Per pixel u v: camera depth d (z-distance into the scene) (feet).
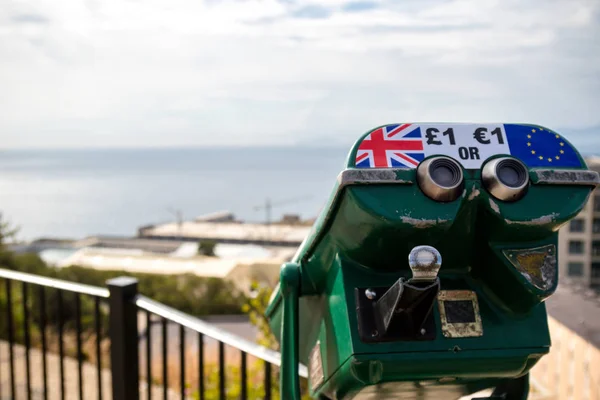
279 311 6.69
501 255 5.02
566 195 4.98
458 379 5.23
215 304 72.23
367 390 5.26
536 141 5.16
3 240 54.34
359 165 4.85
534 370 15.74
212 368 19.30
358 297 5.11
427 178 4.72
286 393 5.56
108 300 9.82
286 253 135.85
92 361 23.40
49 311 33.12
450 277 5.37
